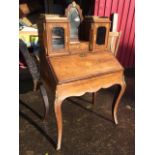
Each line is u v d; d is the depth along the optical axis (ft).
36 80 6.06
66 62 4.93
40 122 6.76
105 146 5.81
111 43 10.52
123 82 5.88
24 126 6.50
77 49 5.31
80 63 5.07
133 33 11.60
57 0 10.87
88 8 10.45
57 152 5.50
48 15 4.64
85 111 7.55
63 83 4.48
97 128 6.59
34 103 7.97
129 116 7.43
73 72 4.76
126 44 11.85
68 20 4.76
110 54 5.81
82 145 5.80
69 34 4.91
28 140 5.89
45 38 4.68
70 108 7.70
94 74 4.95
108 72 5.25
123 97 8.97
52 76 4.60
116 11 10.66
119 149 5.72
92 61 5.28
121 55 12.12
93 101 7.99
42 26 4.69
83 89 4.94
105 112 7.55
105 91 9.36
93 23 5.12
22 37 8.66
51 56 4.89
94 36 5.30
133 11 10.93
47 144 5.77
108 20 5.44
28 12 10.26
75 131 6.37
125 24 11.19
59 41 4.92
